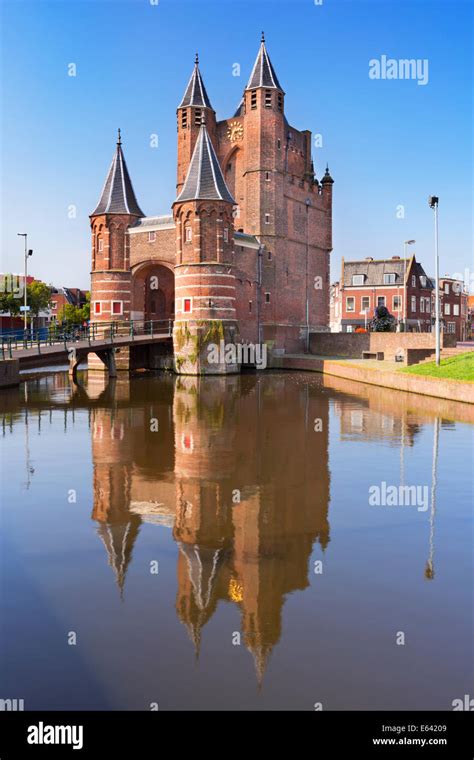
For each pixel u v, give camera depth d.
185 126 54.44
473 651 6.74
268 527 10.63
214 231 43.25
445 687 6.14
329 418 22.42
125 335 46.28
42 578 8.59
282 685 6.18
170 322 48.22
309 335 58.44
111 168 50.69
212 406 25.91
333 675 6.33
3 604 7.83
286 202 54.91
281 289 53.94
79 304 108.50
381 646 6.83
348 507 11.73
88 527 10.64
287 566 8.98
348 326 76.19
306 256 58.62
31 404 26.58
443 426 20.59
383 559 9.23
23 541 9.98
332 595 8.05
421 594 8.07
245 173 52.88
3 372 32.19
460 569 8.87
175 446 17.36
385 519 11.04
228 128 55.28
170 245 47.91
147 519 11.06
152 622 7.38
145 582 8.45
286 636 7.05
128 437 18.72
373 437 18.67
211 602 7.88
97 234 49.72
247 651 6.74
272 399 28.45
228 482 13.52
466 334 94.19
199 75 54.97
